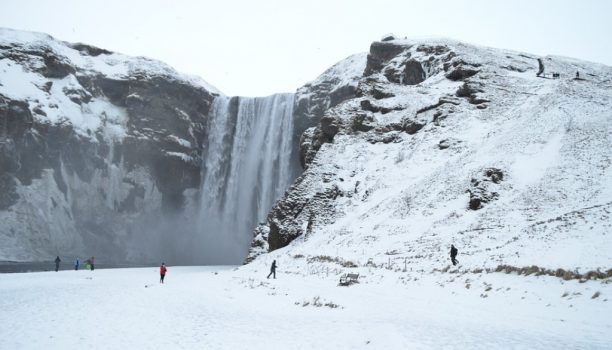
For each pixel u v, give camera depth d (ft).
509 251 86.69
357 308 66.33
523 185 129.39
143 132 333.01
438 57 279.28
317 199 191.01
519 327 47.73
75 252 277.64
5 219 250.78
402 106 238.07
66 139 290.97
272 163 338.34
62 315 57.98
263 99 355.97
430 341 41.34
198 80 383.65
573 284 61.31
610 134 141.18
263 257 177.27
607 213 88.53
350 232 153.38
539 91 212.02
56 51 324.19
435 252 106.32
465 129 197.16
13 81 282.56
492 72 239.09
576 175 123.75
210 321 56.49
